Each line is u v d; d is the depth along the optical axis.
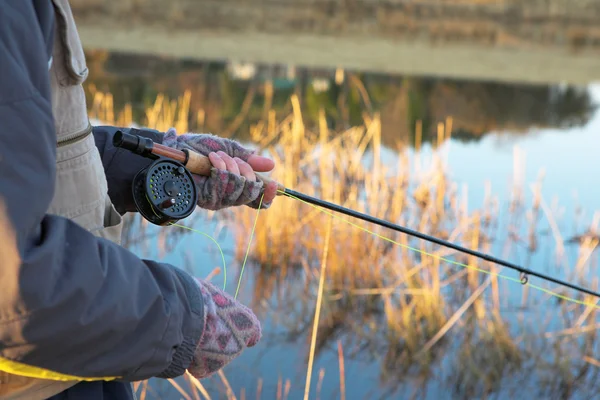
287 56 12.42
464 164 7.52
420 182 6.05
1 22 0.92
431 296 4.18
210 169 1.47
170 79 10.22
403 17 16.05
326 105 9.56
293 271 4.71
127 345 1.02
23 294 0.91
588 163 7.82
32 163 0.93
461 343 4.03
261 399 3.44
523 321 4.30
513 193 6.11
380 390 3.65
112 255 1.02
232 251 4.98
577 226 5.77
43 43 0.97
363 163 6.46
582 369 3.89
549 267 5.04
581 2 17.47
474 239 4.95
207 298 1.17
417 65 12.62
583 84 12.25
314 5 16.19
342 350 3.94
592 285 4.69
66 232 0.98
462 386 3.71
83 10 13.95
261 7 15.71
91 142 1.17
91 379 1.03
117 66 10.68
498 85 11.61
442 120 9.49
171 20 14.14
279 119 8.55
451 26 15.77
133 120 7.88
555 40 15.49
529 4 17.11
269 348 3.93
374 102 9.98
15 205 0.91
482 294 4.59
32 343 0.95
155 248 5.02
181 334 1.10
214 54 12.09
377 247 4.80
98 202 1.16
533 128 9.49
